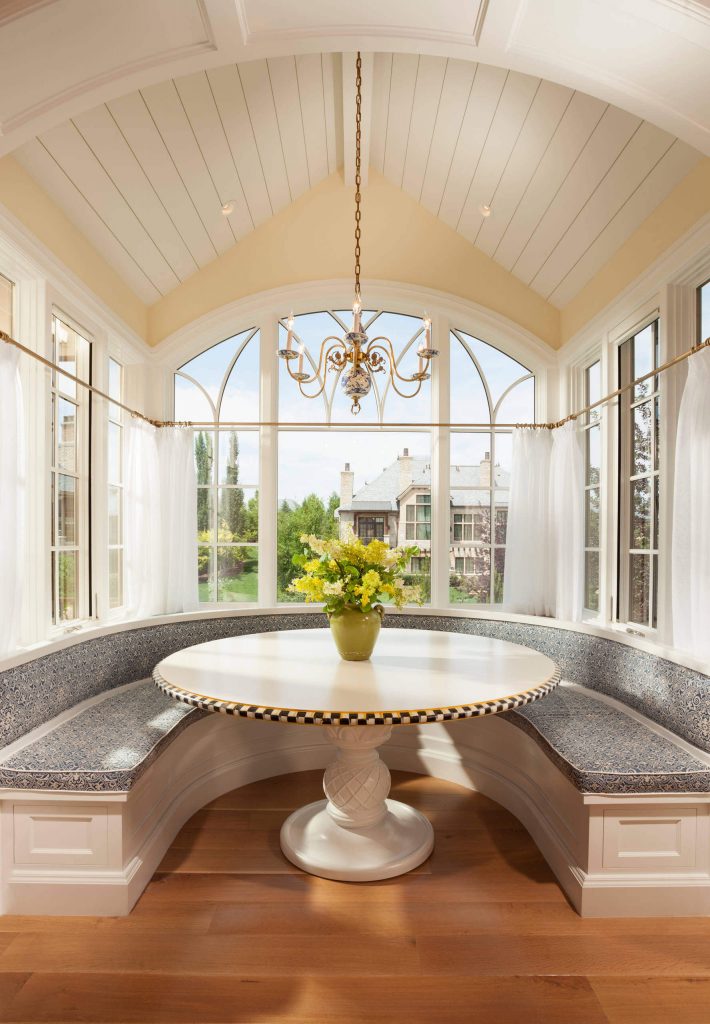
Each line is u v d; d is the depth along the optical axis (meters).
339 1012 1.55
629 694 2.56
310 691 1.91
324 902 2.01
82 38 1.63
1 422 2.07
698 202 2.37
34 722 2.22
